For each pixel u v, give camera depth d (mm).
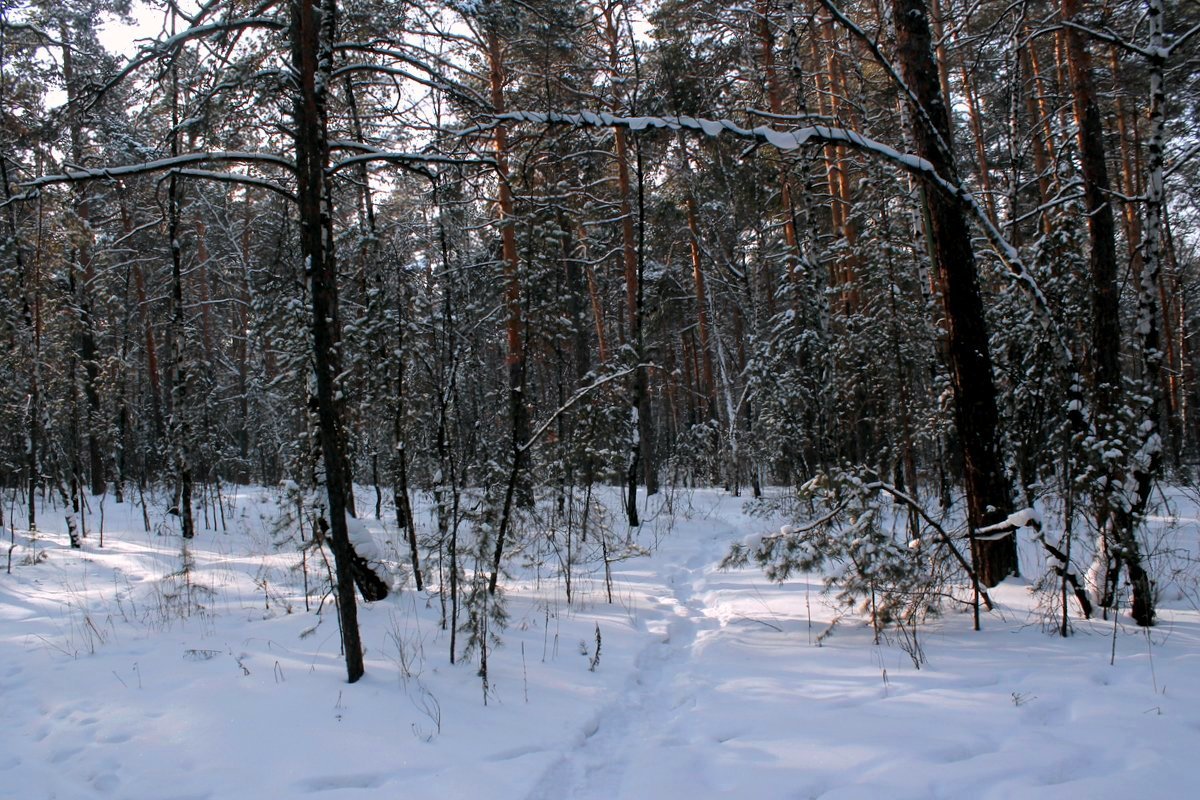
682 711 4988
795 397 15156
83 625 6961
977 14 11516
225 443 23203
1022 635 5672
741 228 18844
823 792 3609
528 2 10516
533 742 4387
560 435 12039
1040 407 7734
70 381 14750
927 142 7039
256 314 12688
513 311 12141
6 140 11195
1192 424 20531
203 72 8688
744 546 6355
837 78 14641
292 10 5734
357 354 9570
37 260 12625
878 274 13297
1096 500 5840
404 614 6934
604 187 18516
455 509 5867
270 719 4570
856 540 5742
